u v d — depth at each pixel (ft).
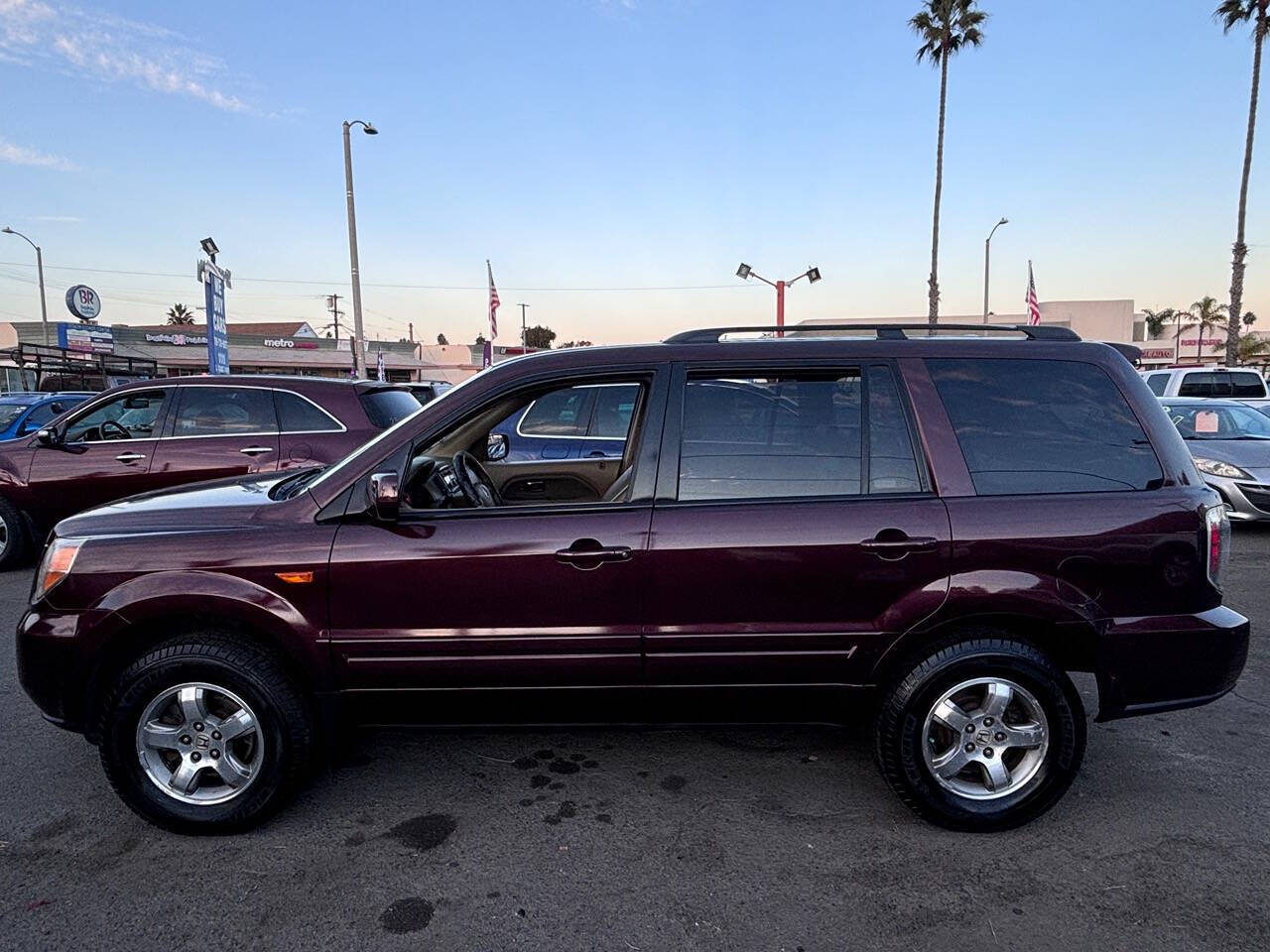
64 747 11.91
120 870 8.87
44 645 9.33
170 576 9.21
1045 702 9.30
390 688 9.46
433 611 9.27
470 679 9.39
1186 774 11.09
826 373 9.62
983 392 9.59
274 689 9.31
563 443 20.42
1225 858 9.07
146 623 9.41
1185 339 216.95
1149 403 9.66
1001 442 9.46
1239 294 86.07
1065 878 8.70
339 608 9.25
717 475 9.44
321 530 9.37
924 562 9.11
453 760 11.55
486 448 15.51
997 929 7.88
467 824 9.81
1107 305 196.03
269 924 7.97
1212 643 9.28
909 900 8.32
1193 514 9.25
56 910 8.17
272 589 9.23
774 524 9.18
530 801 10.36
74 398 31.37
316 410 21.54
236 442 21.30
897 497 9.29
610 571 9.18
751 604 9.21
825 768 11.27
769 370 9.62
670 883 8.63
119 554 9.35
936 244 95.71
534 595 9.21
